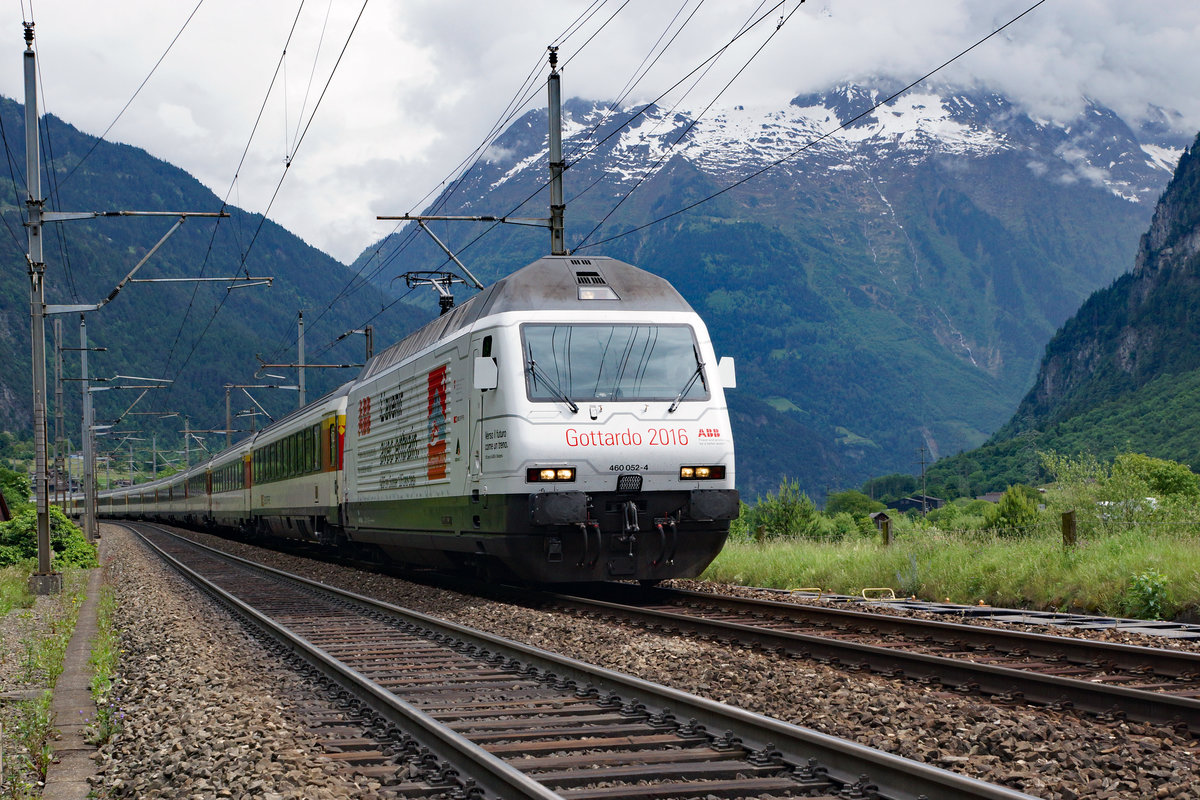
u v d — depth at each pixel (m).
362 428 22.22
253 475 37.56
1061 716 7.15
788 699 7.70
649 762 6.14
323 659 9.62
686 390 14.48
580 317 14.54
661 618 12.54
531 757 6.26
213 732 6.91
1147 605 12.62
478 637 10.96
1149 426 174.62
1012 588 14.68
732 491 14.48
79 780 6.64
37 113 21.84
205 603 16.92
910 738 6.34
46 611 18.42
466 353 15.44
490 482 14.27
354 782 5.81
